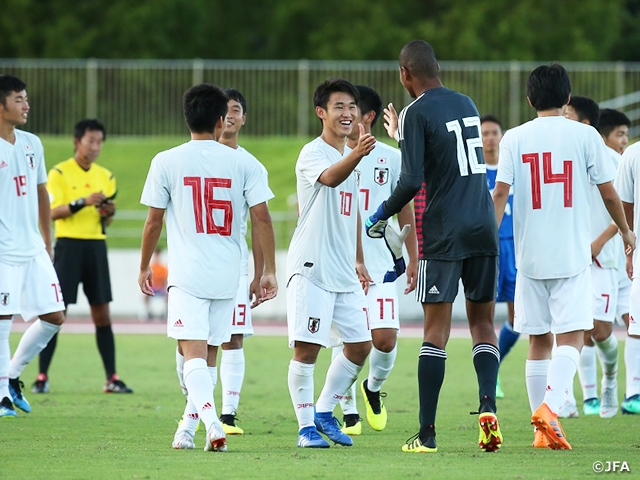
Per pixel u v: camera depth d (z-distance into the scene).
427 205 26.17
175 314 26.38
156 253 87.62
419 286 26.22
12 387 35.91
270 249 27.23
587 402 37.56
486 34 143.62
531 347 29.45
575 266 27.80
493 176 41.62
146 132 116.75
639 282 32.38
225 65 115.62
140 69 116.12
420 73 26.48
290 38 152.88
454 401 40.22
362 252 30.38
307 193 27.73
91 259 44.03
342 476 22.27
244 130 116.19
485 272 26.09
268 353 60.41
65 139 115.19
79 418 34.41
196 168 26.53
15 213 34.66
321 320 27.64
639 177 32.38
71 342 66.69
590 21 149.25
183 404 38.88
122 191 109.19
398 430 32.44
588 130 28.08
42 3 151.38
